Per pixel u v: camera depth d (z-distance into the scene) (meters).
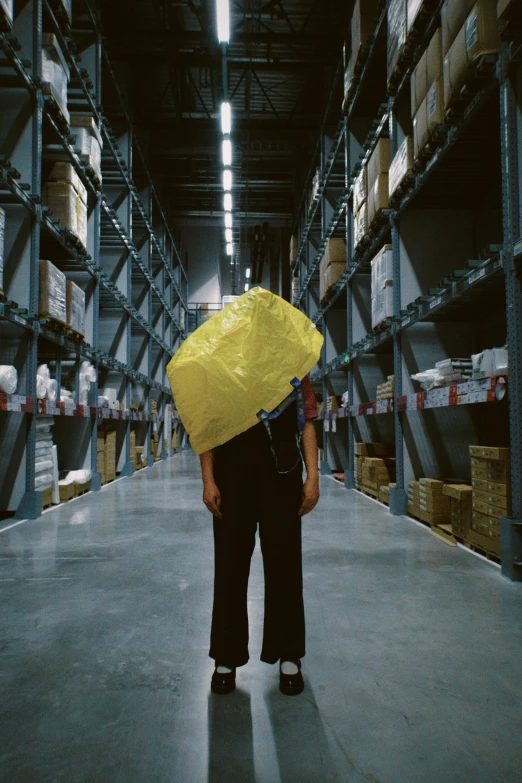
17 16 5.01
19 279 4.96
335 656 1.90
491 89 3.12
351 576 2.94
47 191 5.76
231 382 1.58
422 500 4.49
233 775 1.24
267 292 1.68
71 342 6.21
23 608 2.44
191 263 21.72
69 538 4.01
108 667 1.82
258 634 2.14
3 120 4.98
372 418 7.34
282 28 11.94
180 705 1.57
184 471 10.30
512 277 2.90
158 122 14.37
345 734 1.41
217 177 17.95
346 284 7.51
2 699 1.60
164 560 3.32
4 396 4.14
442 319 5.11
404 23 4.44
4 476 4.98
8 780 1.22
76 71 6.32
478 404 5.13
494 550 3.17
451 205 5.16
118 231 8.62
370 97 7.13
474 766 1.27
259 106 14.81
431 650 1.95
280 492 1.66
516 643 2.02
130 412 9.33
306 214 12.12
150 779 1.23
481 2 3.04
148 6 11.07
